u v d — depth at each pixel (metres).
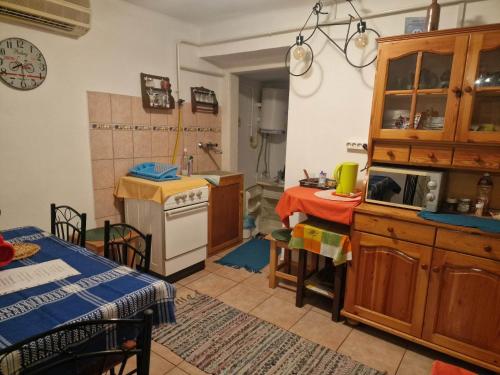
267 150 4.64
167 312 1.26
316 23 2.58
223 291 2.57
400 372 1.77
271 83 4.40
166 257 2.54
